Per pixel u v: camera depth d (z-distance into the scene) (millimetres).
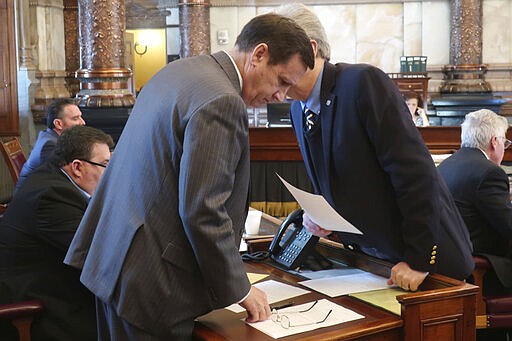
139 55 12133
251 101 1966
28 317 2566
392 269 2113
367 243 2268
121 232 1858
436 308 1873
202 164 1736
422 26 10320
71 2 9672
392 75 9641
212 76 1842
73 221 2684
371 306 1960
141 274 1822
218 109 1763
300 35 1898
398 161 2070
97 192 2021
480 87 9969
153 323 1833
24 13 8938
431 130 6359
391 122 2076
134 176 1876
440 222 2289
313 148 2295
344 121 2139
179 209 1771
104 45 7211
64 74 9531
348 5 10383
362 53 10445
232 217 1880
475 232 3488
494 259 3232
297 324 1829
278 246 2467
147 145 1852
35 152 5195
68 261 2023
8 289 2676
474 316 1936
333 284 2172
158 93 1878
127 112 7188
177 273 1836
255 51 1877
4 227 2777
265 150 6473
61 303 2668
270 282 2223
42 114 8977
